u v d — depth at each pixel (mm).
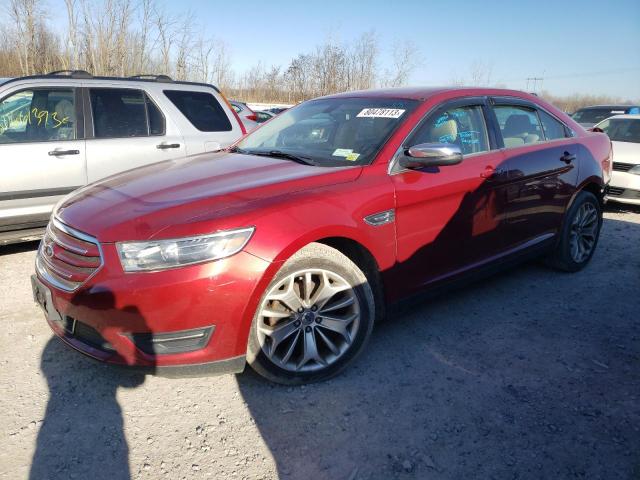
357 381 3014
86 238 2646
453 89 3889
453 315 3889
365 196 3012
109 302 2484
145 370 2574
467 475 2312
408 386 2967
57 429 2578
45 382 2973
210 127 6223
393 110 3619
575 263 4758
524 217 4094
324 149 3564
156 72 28812
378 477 2299
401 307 3369
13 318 3770
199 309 2506
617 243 5910
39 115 5125
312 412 2730
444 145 3154
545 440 2529
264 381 3008
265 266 2598
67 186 5195
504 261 4016
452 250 3572
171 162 3791
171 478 2279
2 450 2428
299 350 2949
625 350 3400
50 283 2768
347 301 2994
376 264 3119
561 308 4035
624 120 9047
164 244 2471
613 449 2473
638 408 2781
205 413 2717
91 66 26531
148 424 2631
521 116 4281
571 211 4574
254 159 3527
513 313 3936
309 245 2832
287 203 2752
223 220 2551
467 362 3230
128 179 3328
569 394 2904
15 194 4914
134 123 5656
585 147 4691
